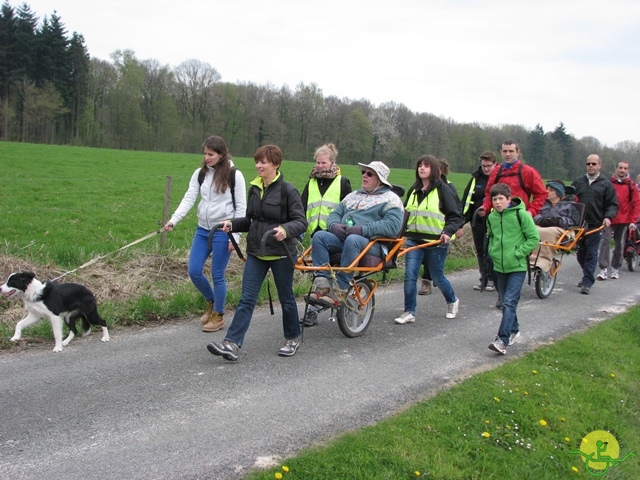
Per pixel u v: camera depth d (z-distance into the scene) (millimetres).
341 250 6270
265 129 71250
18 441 3824
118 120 67250
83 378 4965
